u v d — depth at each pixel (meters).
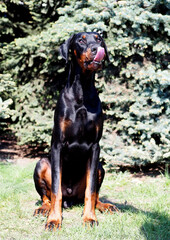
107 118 5.61
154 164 5.54
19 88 6.39
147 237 2.47
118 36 5.08
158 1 5.02
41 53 5.42
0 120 7.65
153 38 5.28
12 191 3.77
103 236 2.48
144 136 4.99
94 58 2.69
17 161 5.84
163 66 5.42
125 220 2.84
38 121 5.79
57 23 5.38
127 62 5.42
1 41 7.47
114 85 5.48
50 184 3.14
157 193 3.85
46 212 2.98
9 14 7.28
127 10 4.91
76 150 2.96
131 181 4.64
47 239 2.44
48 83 6.33
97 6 5.08
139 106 5.10
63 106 2.90
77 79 2.87
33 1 6.11
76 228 2.64
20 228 2.68
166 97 4.97
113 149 5.23
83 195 3.30
